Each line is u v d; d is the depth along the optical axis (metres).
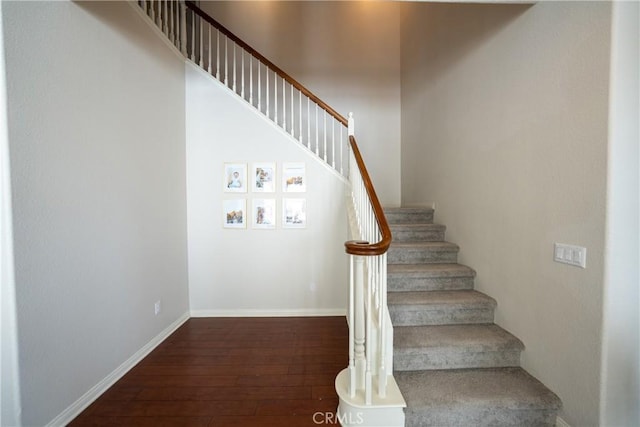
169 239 3.07
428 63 3.67
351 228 2.85
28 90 1.58
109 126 2.19
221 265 3.53
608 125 1.42
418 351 1.98
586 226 1.54
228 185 3.50
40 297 1.64
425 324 2.33
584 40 1.54
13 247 1.51
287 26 4.77
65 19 1.80
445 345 2.00
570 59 1.62
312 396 2.04
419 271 2.61
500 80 2.24
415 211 3.55
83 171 1.94
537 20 1.86
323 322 3.34
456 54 2.95
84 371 1.93
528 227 1.97
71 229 1.84
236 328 3.18
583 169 1.55
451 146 3.08
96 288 2.05
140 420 1.82
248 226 3.51
